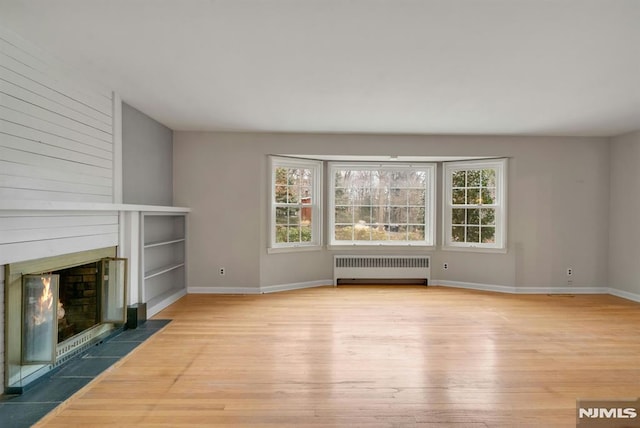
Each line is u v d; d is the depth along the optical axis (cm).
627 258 516
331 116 448
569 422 211
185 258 531
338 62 293
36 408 220
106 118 358
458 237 588
